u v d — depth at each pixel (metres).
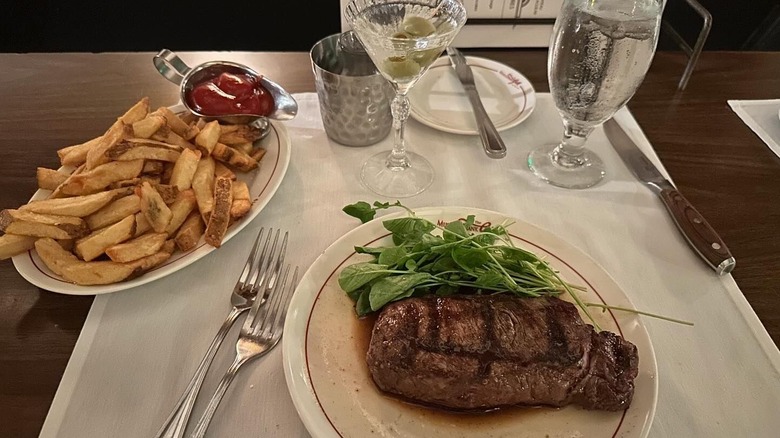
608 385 0.32
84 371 0.36
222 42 1.15
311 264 0.42
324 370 0.35
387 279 0.37
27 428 0.33
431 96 0.61
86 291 0.38
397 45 0.43
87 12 1.09
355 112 0.52
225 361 0.37
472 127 0.57
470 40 0.70
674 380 0.37
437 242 0.40
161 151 0.45
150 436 0.33
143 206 0.40
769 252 0.45
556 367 0.33
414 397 0.34
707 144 0.56
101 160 0.43
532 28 0.69
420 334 0.33
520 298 0.37
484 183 0.51
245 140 0.49
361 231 0.43
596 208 0.49
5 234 0.40
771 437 0.34
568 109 0.49
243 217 0.44
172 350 0.38
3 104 0.58
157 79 0.63
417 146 0.55
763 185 0.51
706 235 0.45
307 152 0.54
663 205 0.49
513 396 0.33
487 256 0.38
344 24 0.64
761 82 0.65
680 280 0.43
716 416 0.35
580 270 0.41
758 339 0.39
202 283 0.42
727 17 1.01
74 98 0.59
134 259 0.39
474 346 0.33
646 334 0.36
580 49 0.45
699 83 0.64
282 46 1.15
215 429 0.34
